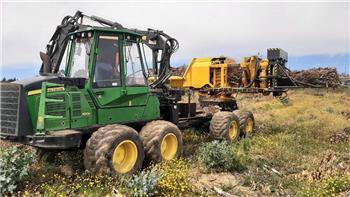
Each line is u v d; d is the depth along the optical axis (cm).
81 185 577
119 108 730
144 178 564
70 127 639
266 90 1138
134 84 760
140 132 743
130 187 566
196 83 1142
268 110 1869
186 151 870
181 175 644
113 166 615
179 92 962
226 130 993
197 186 638
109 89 705
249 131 1123
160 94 909
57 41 764
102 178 596
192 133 1075
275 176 702
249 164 781
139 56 774
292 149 924
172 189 581
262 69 1155
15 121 604
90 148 609
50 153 719
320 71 1305
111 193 558
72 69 718
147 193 552
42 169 657
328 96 2558
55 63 755
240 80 1152
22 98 603
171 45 916
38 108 612
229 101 1145
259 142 970
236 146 924
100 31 689
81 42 712
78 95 652
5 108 620
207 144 775
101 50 694
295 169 767
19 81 633
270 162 804
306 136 1106
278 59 1137
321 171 710
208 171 724
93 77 681
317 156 867
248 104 2184
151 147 718
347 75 1695
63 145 595
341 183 626
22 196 538
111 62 712
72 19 766
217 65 1115
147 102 797
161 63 905
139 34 770
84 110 661
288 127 1291
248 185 664
